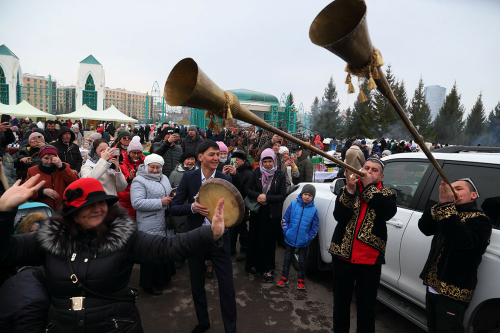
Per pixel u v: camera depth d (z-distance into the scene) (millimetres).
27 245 1531
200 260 2766
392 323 3078
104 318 1483
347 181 2256
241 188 4223
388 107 45500
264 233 3939
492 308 2104
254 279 4016
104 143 3785
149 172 3523
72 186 1518
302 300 3506
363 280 2344
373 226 2314
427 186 2713
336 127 56656
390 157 3297
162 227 3516
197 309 2836
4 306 1541
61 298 1479
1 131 4105
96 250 1507
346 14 993
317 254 3998
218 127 1204
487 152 2711
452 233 1887
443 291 2037
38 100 35000
